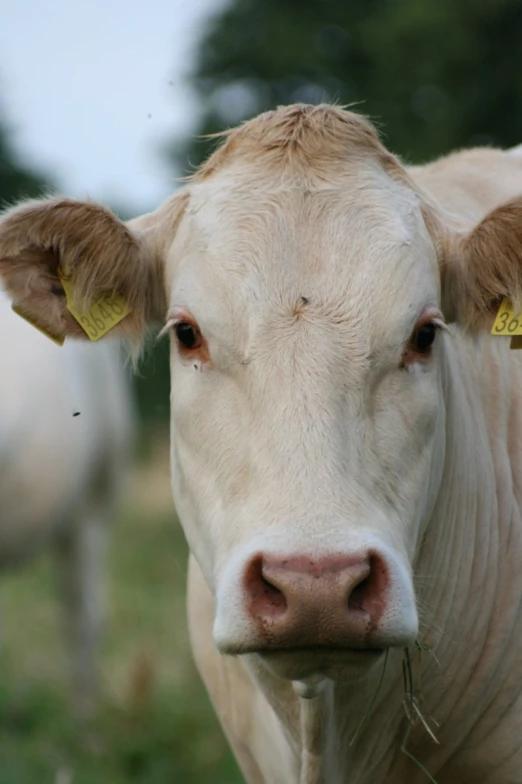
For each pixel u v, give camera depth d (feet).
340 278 16.71
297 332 16.42
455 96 107.96
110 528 45.34
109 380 44.42
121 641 43.91
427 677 19.08
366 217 17.25
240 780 29.09
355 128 18.28
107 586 53.31
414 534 16.94
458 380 19.36
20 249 18.02
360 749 19.31
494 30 108.17
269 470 15.87
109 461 44.55
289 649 15.10
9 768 30.07
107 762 31.19
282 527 15.19
